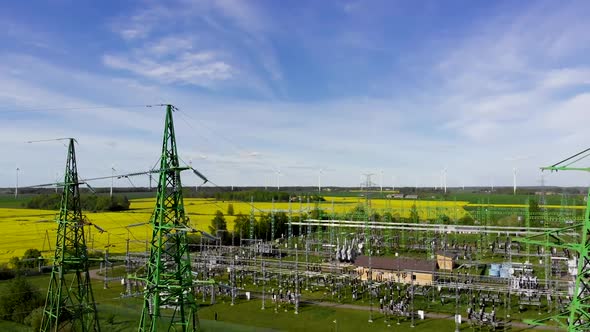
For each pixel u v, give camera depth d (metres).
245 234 137.38
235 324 59.66
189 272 42.25
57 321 49.03
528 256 96.38
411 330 57.00
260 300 72.50
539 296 65.56
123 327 58.97
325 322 60.84
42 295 69.62
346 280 80.56
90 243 114.88
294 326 59.31
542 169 33.88
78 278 51.56
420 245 119.38
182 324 41.81
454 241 121.25
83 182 51.25
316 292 76.62
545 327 56.94
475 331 56.28
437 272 76.44
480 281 76.38
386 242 122.56
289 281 81.69
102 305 69.69
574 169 32.59
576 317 34.47
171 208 40.91
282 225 154.75
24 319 62.03
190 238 122.00
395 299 70.62
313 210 166.50
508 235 110.75
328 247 115.81
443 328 57.53
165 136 40.72
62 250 50.12
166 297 42.53
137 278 42.38
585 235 32.69
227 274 91.19
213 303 70.94
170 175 41.25
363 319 61.81
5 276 87.94
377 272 80.88
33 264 94.81
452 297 69.38
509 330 56.38
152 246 40.88
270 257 109.06
